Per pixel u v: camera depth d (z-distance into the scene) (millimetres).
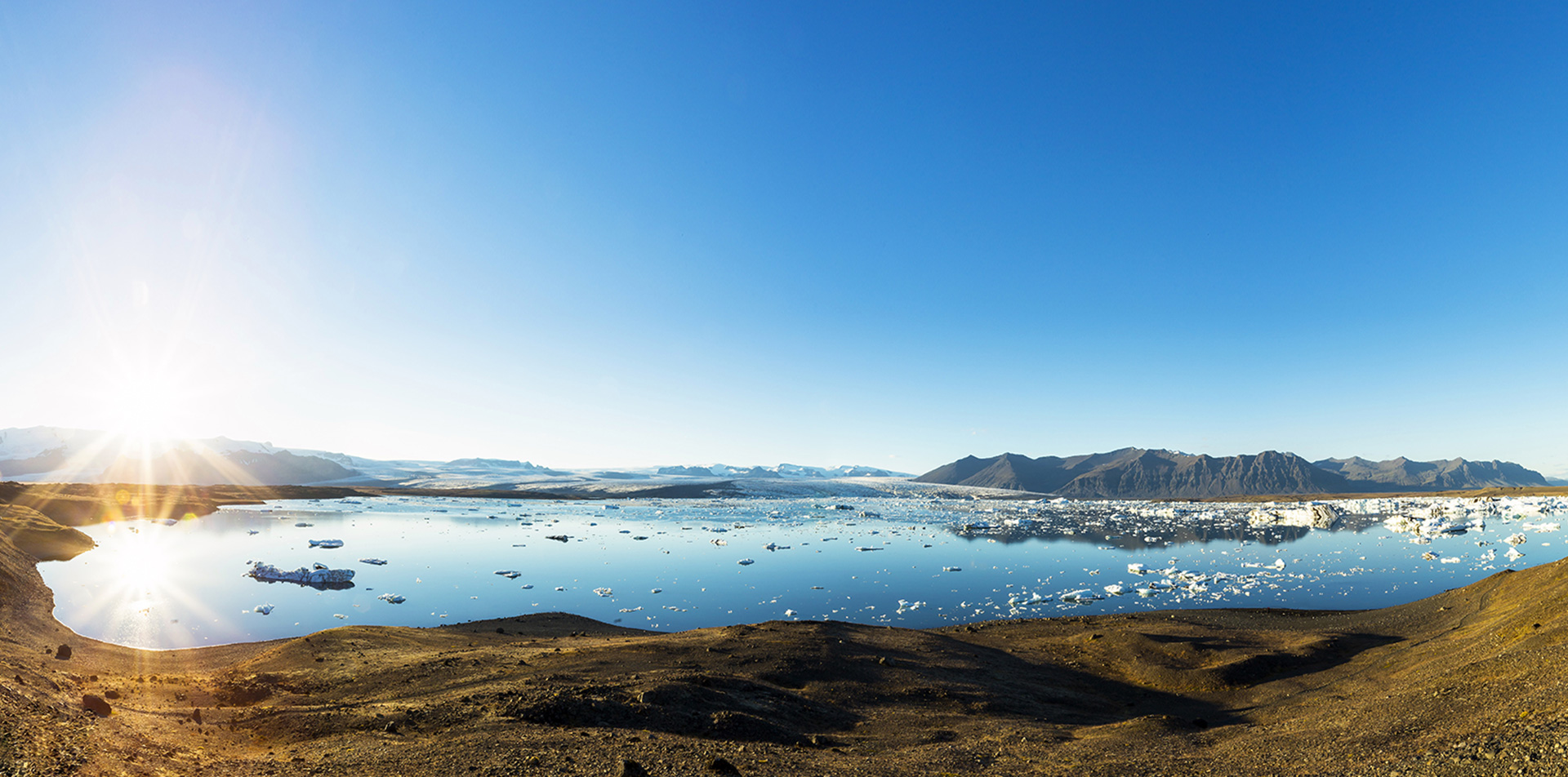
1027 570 118188
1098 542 161125
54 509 179000
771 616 84438
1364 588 88250
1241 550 137500
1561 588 39500
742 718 30469
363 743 24734
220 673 41625
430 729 27141
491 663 41469
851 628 58688
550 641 55969
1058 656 52594
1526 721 21203
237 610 82062
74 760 16750
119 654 46719
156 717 26500
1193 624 62969
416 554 141250
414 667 40344
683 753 24359
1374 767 21422
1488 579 57750
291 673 40125
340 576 104312
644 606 91562
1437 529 144375
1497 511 191750
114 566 107000
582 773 21250
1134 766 25062
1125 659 49312
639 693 32031
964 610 86188
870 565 127188
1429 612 56125
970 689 41125
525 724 27562
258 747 24703
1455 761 19781
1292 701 36781
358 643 49219
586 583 108500
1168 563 122125
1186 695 42188
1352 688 37125
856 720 34125
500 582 108938
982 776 23859
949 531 193500
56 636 48656
